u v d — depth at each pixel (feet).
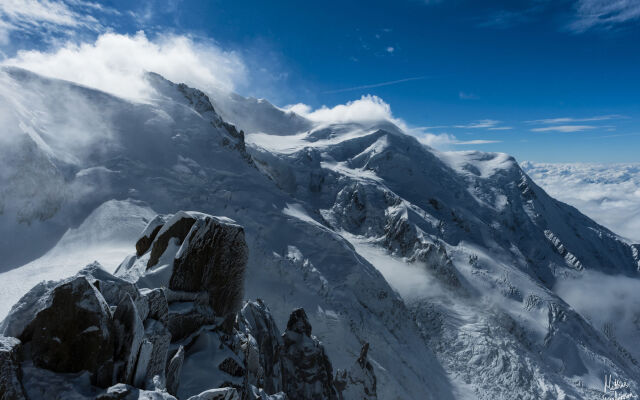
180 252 32.04
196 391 28.02
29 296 20.99
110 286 22.38
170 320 29.68
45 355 18.94
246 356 41.45
